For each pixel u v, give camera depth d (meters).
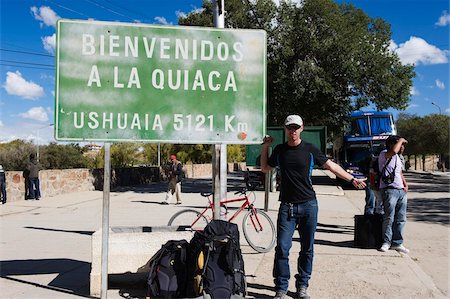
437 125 57.03
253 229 8.73
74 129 5.28
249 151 15.45
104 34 5.34
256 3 24.47
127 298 5.36
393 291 5.72
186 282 5.00
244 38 5.56
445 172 53.44
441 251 8.25
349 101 26.61
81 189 22.61
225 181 7.20
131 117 5.38
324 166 5.43
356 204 17.03
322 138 16.42
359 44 24.69
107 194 5.09
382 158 8.09
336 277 6.32
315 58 24.77
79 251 8.22
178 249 5.15
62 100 5.27
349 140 25.89
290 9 24.77
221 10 7.11
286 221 5.38
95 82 5.32
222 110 5.53
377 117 26.08
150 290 5.07
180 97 5.47
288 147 5.46
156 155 55.03
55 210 15.30
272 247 8.38
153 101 5.42
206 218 8.94
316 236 9.61
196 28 5.50
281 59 24.62
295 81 23.80
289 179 5.36
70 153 47.41
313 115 26.59
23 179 18.33
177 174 17.55
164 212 14.77
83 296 5.45
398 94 27.06
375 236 8.21
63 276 6.39
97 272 5.50
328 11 24.36
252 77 5.56
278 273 5.35
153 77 5.43
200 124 5.51
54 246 8.72
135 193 23.00
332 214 13.52
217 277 4.78
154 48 5.44
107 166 5.15
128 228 6.25
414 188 26.44
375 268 6.80
